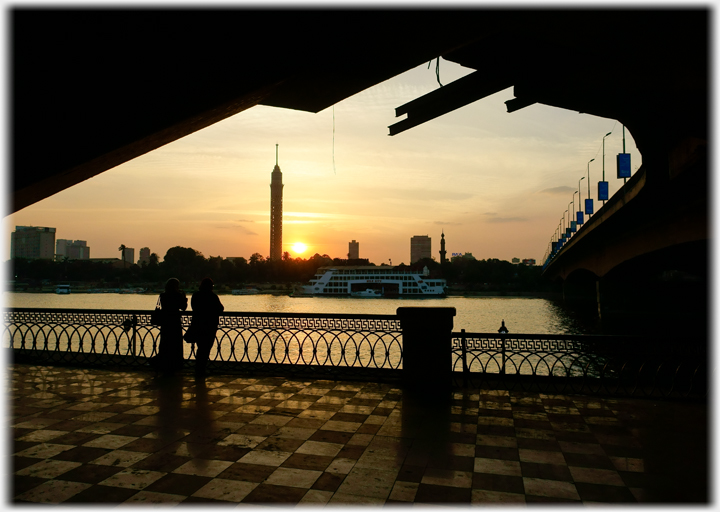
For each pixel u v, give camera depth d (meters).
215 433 5.57
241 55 5.30
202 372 8.71
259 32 5.12
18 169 5.09
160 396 7.27
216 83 5.40
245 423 5.95
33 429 5.68
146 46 4.92
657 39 6.20
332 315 8.90
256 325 9.30
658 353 7.28
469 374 8.20
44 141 5.09
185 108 5.43
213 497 3.95
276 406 6.74
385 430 5.71
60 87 4.93
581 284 96.69
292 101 6.78
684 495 4.03
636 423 6.00
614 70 7.27
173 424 5.89
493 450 5.07
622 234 36.50
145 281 148.12
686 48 6.40
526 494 4.04
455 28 5.44
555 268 86.50
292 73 5.66
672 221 26.41
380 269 124.56
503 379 8.05
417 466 4.63
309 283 134.12
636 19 5.73
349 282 119.69
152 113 5.34
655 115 9.95
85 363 9.59
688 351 7.14
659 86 7.80
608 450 5.07
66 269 146.38
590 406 6.75
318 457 4.85
